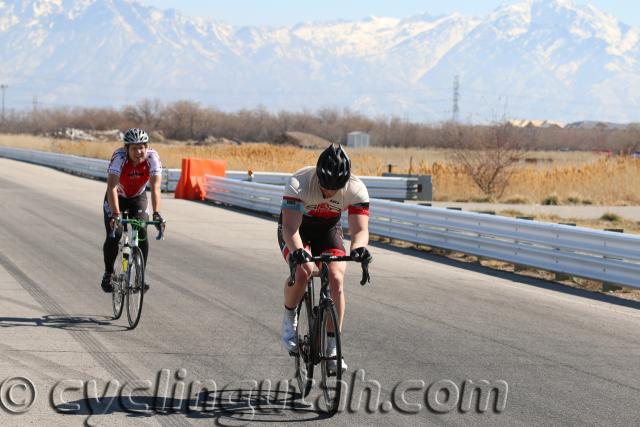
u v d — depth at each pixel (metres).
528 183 37.94
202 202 30.44
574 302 13.20
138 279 10.10
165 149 66.62
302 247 7.35
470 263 17.33
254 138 162.38
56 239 17.92
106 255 10.74
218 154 59.47
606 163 42.69
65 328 10.05
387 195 34.66
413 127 153.88
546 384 8.42
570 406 7.73
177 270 14.64
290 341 7.88
